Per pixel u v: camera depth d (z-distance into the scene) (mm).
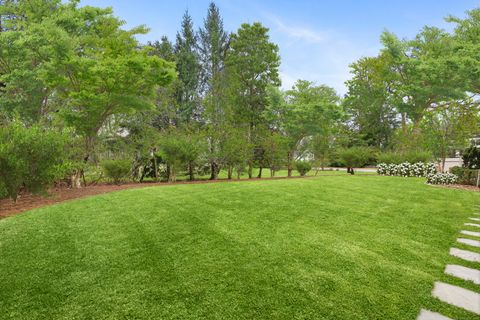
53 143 6570
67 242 3824
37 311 2291
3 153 5734
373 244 3678
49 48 9086
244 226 4441
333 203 6148
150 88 11516
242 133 14656
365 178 12203
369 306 2297
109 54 11586
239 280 2725
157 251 3465
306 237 3926
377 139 31891
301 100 17422
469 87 19219
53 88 10953
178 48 27703
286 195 7070
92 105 9961
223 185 9094
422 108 21438
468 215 5293
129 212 5402
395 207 5867
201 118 16953
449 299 2402
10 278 2844
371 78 29781
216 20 28672
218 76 18125
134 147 13016
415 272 2893
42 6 11000
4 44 9125
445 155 14859
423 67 19141
